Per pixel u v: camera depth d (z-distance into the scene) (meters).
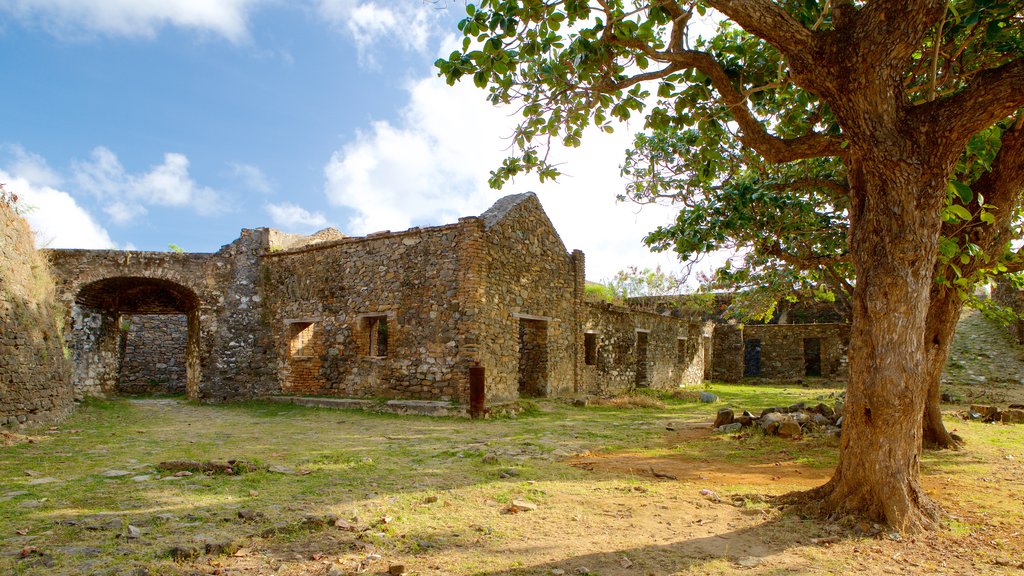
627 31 5.34
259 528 4.08
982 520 4.51
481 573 3.37
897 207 4.14
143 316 18.50
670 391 18.27
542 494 5.28
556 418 11.47
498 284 12.83
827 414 10.05
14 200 9.80
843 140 4.82
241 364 15.17
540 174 6.71
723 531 4.24
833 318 28.06
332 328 14.38
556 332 14.89
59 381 10.94
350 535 3.98
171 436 8.86
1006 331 22.17
